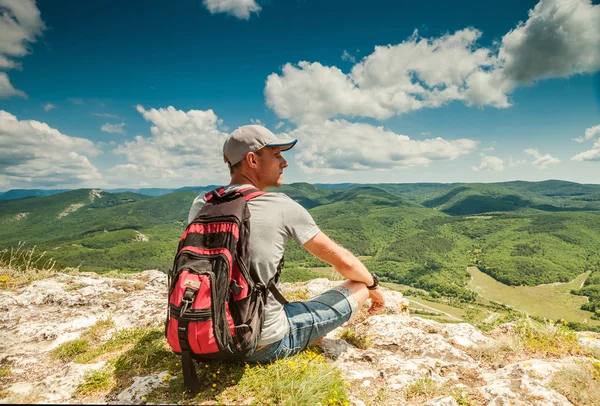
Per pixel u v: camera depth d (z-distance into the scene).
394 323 3.71
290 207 2.07
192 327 1.77
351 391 2.32
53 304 4.79
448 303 176.25
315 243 2.14
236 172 2.29
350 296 2.56
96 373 2.41
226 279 1.79
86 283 5.80
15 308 4.43
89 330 3.77
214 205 2.03
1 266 6.54
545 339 3.31
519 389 2.27
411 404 2.21
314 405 1.97
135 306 4.57
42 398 2.10
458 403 2.20
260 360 2.32
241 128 2.23
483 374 2.66
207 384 2.19
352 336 3.34
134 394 2.10
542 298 185.12
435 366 2.76
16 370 2.76
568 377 2.37
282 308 2.25
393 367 2.71
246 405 1.97
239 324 1.90
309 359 2.48
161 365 2.58
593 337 3.48
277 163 2.31
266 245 1.99
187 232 1.99
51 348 3.29
